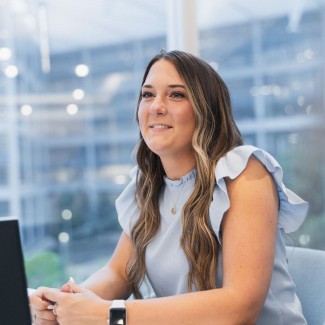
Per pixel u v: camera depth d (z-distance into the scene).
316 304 1.47
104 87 2.50
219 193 1.29
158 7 2.53
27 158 2.45
